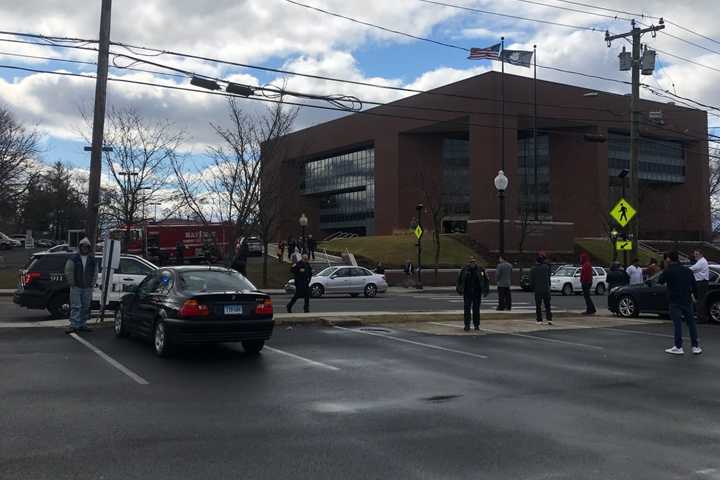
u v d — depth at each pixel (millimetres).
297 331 14195
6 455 5398
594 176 64812
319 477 4961
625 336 14180
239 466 5188
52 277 16094
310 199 89125
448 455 5562
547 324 16391
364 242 53312
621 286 19266
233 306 10258
